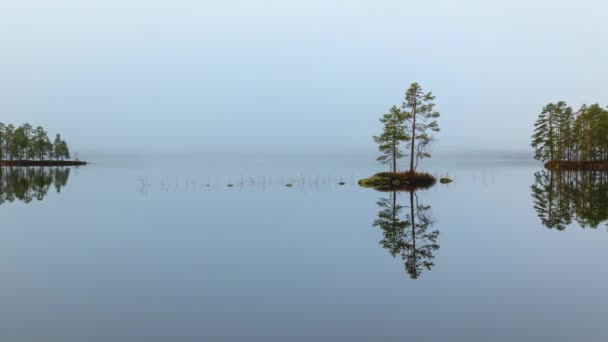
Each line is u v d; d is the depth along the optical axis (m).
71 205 28.14
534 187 41.97
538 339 7.56
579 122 71.75
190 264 12.97
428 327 8.12
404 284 10.88
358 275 11.74
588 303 9.41
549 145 72.31
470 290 10.38
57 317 8.61
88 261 13.34
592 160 73.81
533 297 9.84
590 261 13.20
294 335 7.75
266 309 9.10
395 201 30.83
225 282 11.10
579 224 20.34
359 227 19.84
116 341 7.46
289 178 56.88
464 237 17.33
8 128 116.88
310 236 17.58
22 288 10.53
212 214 24.14
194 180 53.78
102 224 20.64
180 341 7.48
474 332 7.88
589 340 7.50
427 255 14.12
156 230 19.06
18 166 110.00
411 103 46.91
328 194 36.06
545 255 14.05
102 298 9.80
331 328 8.07
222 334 7.79
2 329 7.97
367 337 7.66
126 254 14.34
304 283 10.99
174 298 9.82
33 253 14.46
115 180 53.62
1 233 18.20
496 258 13.66
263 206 27.95
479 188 41.56
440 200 31.22
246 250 14.97
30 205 28.00
